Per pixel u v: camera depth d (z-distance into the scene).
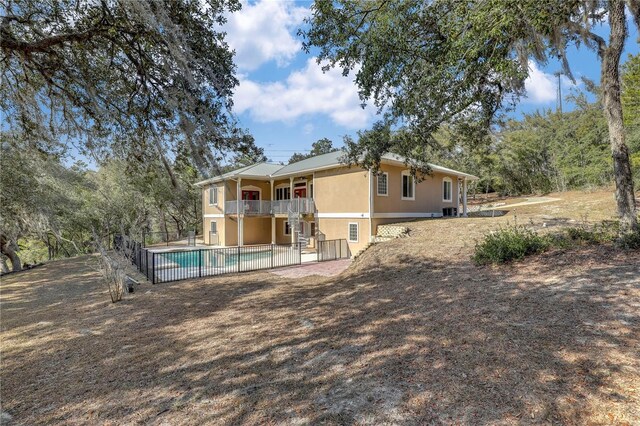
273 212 22.72
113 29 5.38
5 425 3.44
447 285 6.75
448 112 7.47
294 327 5.80
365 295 7.34
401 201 18.33
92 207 23.44
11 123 6.98
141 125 6.96
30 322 7.46
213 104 6.12
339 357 4.30
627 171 6.97
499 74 6.37
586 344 3.64
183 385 4.04
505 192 32.12
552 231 9.44
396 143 9.02
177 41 5.04
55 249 30.61
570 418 2.62
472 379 3.32
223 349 5.09
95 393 4.02
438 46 6.39
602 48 6.91
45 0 5.27
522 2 4.56
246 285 10.11
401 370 3.71
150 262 14.71
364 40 6.64
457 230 12.59
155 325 6.63
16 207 13.91
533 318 4.49
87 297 9.59
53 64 5.93
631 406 2.66
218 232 24.83
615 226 8.19
